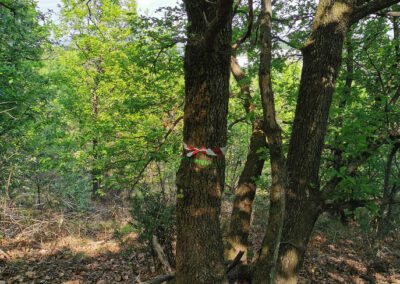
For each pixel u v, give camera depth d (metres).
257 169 5.12
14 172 8.04
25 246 6.71
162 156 6.68
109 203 11.02
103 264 6.12
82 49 12.01
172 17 3.97
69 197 9.76
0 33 7.32
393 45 6.12
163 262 4.24
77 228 8.29
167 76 6.66
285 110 8.02
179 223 3.10
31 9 8.65
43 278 5.31
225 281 3.05
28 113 8.01
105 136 8.79
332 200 3.84
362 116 4.30
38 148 9.85
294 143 4.07
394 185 6.23
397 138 3.92
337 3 3.87
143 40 5.09
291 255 3.83
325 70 3.90
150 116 8.79
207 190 2.99
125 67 8.87
